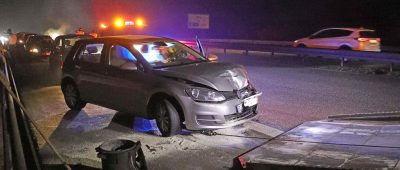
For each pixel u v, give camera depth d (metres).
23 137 5.20
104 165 4.36
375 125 6.12
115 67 7.18
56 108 8.77
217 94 6.07
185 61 7.22
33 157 4.71
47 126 7.27
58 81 12.84
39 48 18.78
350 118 6.89
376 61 14.66
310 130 6.20
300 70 14.51
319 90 10.27
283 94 9.84
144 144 6.14
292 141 5.59
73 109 8.41
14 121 4.94
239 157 5.11
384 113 6.63
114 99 7.23
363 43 17.30
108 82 7.25
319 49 16.69
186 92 6.05
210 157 5.55
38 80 13.09
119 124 7.29
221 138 6.35
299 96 9.55
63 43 14.33
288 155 4.84
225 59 19.55
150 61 6.96
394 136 5.24
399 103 8.55
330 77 12.59
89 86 7.71
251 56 21.05
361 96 9.39
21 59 19.42
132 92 6.80
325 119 7.16
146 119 7.51
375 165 4.02
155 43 7.33
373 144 4.95
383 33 31.83
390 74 13.06
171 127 6.28
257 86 11.09
